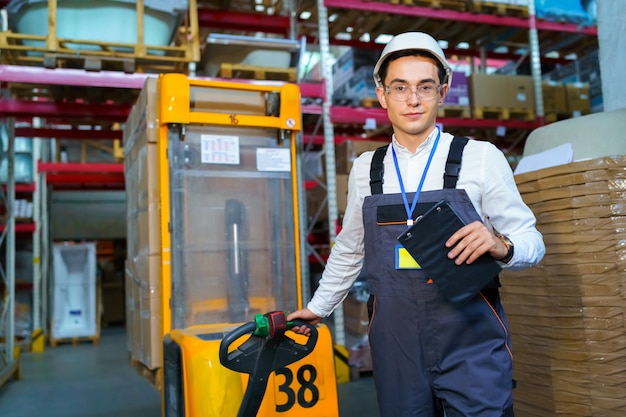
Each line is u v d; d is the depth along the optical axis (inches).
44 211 345.1
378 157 63.6
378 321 60.4
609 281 90.0
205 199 132.3
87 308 344.8
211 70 203.6
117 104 217.3
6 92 218.7
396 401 58.9
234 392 89.4
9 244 237.9
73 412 178.9
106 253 446.6
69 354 300.2
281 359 67.4
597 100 252.8
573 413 92.8
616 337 89.3
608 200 90.7
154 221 130.6
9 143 241.8
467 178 58.4
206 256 131.2
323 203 230.5
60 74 179.9
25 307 331.9
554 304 95.7
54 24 172.1
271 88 137.3
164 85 126.5
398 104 60.4
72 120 251.3
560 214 95.0
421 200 58.5
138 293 145.1
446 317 57.1
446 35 266.1
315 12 239.6
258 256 136.1
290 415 90.5
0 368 214.1
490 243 51.1
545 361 97.7
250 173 136.9
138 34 180.4
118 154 353.7
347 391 189.8
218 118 131.1
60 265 344.2
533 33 243.1
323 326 99.5
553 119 250.2
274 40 198.8
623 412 88.6
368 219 61.7
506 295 107.3
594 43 281.3
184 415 91.1
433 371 57.9
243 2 235.1
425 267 55.0
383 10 218.4
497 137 278.1
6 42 169.2
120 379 228.5
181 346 94.7
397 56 61.0
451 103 237.9
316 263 349.4
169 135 129.6
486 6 230.7
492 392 55.2
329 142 211.0
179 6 185.3
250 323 65.8
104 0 176.2
